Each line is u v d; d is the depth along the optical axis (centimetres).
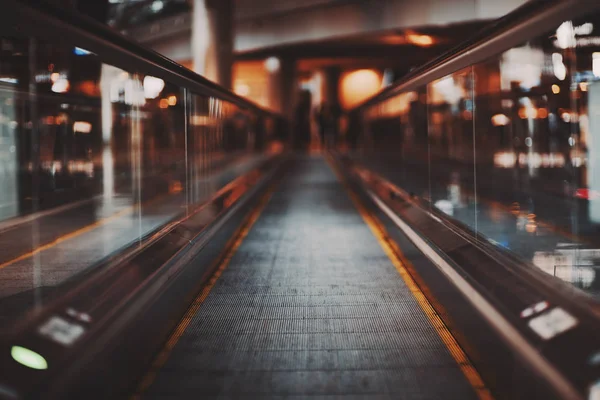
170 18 3103
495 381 320
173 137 887
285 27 2698
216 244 637
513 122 1430
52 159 1058
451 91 1545
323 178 1591
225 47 2438
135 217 916
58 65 1036
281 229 870
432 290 492
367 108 1532
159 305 388
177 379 344
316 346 400
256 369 360
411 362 370
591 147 1009
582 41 989
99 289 338
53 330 277
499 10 1859
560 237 732
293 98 3231
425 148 841
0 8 300
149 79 860
